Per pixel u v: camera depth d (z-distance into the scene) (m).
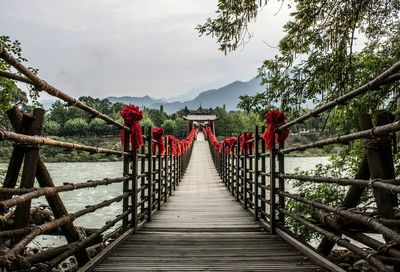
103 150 3.80
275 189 5.10
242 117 64.56
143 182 6.29
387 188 2.23
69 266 5.12
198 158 26.27
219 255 4.00
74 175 28.09
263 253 4.07
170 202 9.02
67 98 2.82
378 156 2.74
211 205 8.52
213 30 5.80
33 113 2.74
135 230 5.19
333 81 6.56
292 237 4.48
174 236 4.97
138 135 5.14
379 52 6.73
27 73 2.17
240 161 9.20
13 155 2.77
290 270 3.43
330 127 7.17
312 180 3.66
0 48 1.83
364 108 6.29
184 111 78.19
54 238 9.38
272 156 5.09
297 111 6.94
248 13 5.66
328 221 3.57
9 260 1.98
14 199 2.12
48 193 2.56
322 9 6.15
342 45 6.11
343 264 4.22
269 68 6.96
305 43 6.45
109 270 3.43
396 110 6.50
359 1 5.86
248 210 7.48
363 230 3.23
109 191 19.80
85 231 6.09
